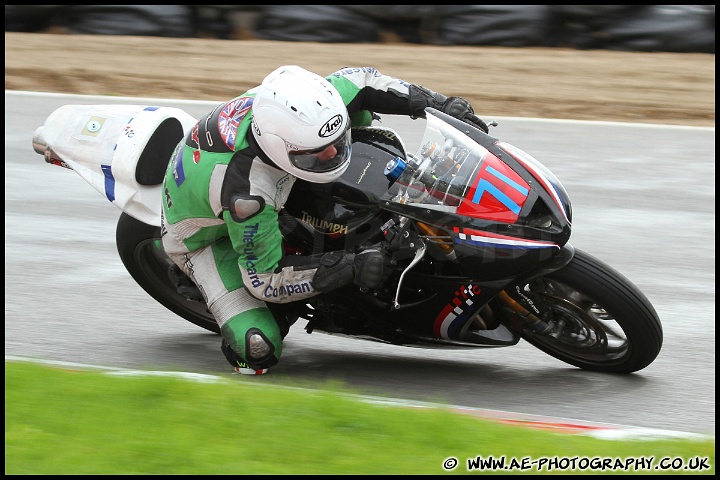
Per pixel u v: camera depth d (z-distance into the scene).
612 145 37.59
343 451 11.89
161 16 60.59
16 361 16.78
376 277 16.03
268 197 16.20
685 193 31.33
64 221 28.12
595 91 47.69
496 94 47.25
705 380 17.70
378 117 18.56
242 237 16.39
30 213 28.86
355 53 55.69
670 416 16.11
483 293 16.56
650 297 22.36
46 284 23.02
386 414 13.12
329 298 17.64
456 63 53.03
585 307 17.27
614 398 16.84
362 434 12.55
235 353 17.47
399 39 58.53
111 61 54.19
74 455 11.62
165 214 17.83
